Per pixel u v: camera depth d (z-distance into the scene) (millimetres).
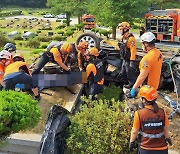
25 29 62188
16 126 4805
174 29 26375
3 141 5004
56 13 67812
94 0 37469
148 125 4387
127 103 5738
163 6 49531
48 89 7836
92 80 7418
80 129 5066
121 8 34281
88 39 8883
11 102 4934
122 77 8242
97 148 4895
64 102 7398
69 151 5047
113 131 4992
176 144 5531
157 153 4441
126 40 7305
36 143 5727
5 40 33188
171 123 6172
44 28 61031
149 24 27844
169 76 7770
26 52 27656
